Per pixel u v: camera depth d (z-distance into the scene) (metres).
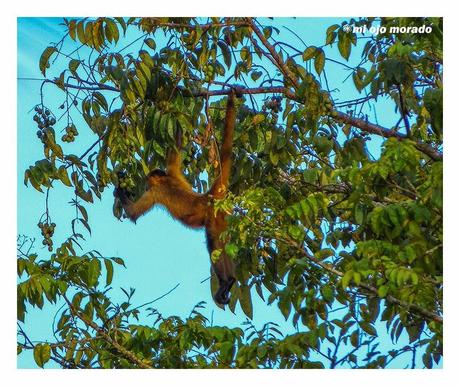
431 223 14.12
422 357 14.21
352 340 14.38
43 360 14.73
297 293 14.48
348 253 15.16
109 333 15.58
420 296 13.34
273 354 13.95
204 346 14.90
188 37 16.59
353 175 13.88
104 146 16.27
